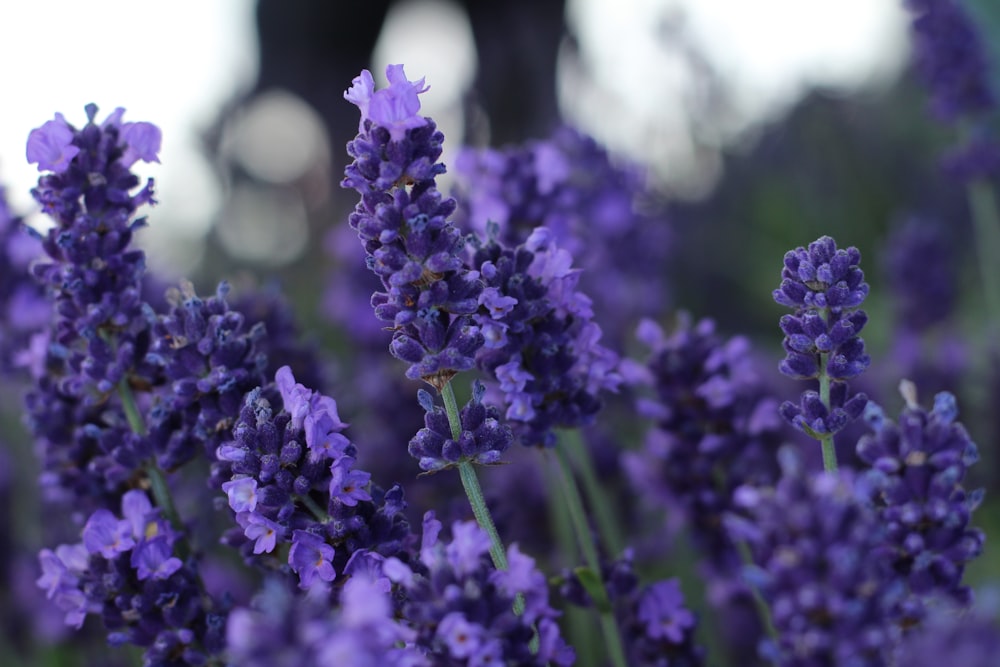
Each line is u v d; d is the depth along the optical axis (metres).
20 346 0.40
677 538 0.41
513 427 0.32
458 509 0.35
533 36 0.97
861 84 1.38
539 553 0.42
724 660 0.39
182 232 1.09
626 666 0.32
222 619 0.29
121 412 0.33
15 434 0.51
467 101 0.99
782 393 0.51
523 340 0.31
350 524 0.28
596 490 0.36
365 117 0.29
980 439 0.49
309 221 1.20
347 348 0.76
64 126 0.31
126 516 0.31
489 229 0.31
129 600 0.30
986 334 0.63
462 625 0.26
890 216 1.05
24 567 0.43
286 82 1.16
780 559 0.24
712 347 0.35
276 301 0.41
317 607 0.24
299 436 0.29
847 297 0.29
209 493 0.43
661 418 0.35
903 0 0.64
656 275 0.66
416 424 0.46
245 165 1.25
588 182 0.59
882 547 0.27
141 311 0.32
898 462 0.28
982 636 0.24
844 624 0.24
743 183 1.08
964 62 0.62
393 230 0.29
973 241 0.98
